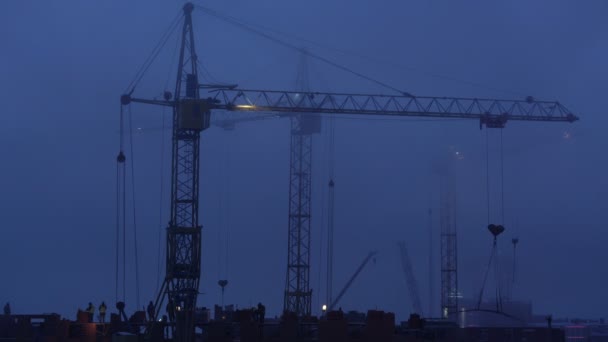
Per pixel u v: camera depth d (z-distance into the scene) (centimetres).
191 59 12469
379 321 7431
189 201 11788
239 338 8306
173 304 11238
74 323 7944
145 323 9031
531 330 8206
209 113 11969
